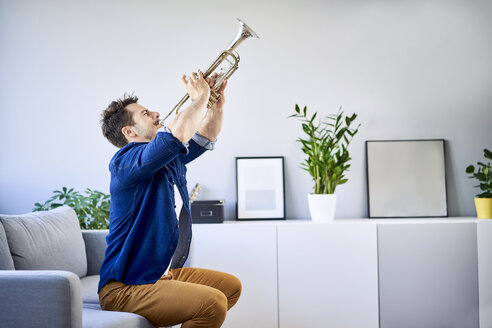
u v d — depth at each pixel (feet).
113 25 11.12
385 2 11.09
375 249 9.69
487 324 9.65
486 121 11.02
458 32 11.07
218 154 11.00
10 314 4.58
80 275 8.01
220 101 6.76
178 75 11.07
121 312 5.28
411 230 9.72
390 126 10.98
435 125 11.02
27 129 11.10
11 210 11.02
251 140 10.98
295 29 11.07
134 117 6.28
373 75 11.03
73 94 11.10
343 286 9.69
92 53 11.11
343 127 10.78
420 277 9.71
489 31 11.05
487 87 11.02
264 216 10.80
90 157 11.03
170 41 11.09
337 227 9.71
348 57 11.03
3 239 6.44
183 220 6.44
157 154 5.22
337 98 11.00
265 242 9.73
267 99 11.01
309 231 9.71
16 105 11.10
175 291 5.28
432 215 10.78
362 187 10.91
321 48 11.03
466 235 9.75
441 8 11.09
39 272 4.66
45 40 11.16
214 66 6.49
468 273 9.71
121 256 5.42
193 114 5.41
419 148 10.91
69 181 11.03
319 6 11.07
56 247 7.54
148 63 11.09
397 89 11.02
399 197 10.80
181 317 5.24
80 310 4.70
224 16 11.09
